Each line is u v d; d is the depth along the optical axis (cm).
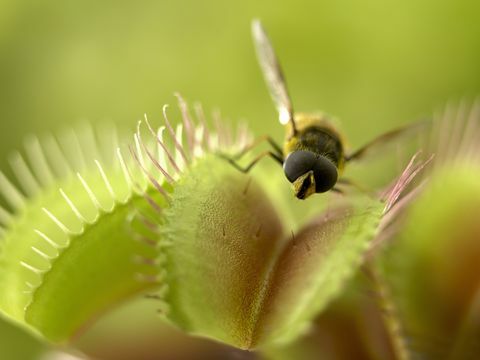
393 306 7
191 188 6
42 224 7
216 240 6
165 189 6
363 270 7
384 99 14
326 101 14
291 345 7
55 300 7
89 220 7
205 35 14
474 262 7
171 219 6
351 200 7
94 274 7
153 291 7
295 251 6
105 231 7
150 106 14
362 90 14
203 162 7
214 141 7
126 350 8
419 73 14
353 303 7
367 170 11
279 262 6
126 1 15
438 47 13
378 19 14
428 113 13
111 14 15
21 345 12
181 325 6
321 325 7
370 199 7
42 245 7
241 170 7
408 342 7
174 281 6
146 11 15
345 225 6
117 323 8
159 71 14
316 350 7
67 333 7
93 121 14
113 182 7
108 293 7
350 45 14
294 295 6
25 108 15
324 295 6
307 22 14
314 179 7
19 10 15
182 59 14
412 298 7
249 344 6
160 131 6
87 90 14
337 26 14
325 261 6
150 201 6
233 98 14
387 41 14
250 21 14
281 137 14
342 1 14
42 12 15
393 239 7
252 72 14
